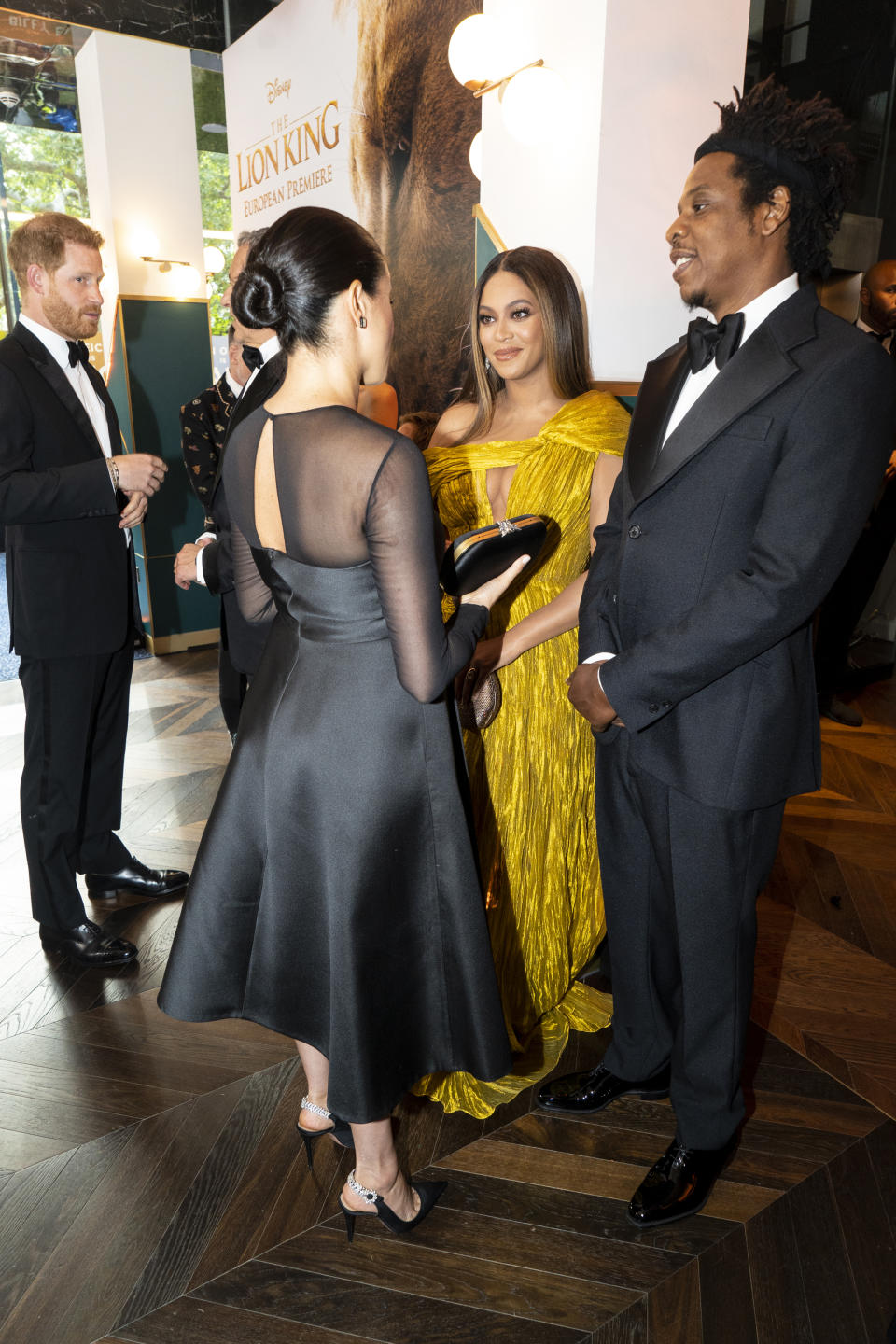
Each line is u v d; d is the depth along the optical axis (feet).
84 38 17.34
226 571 7.68
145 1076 6.78
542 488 6.27
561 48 8.52
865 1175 5.77
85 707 7.95
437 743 4.49
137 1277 5.09
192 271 18.35
